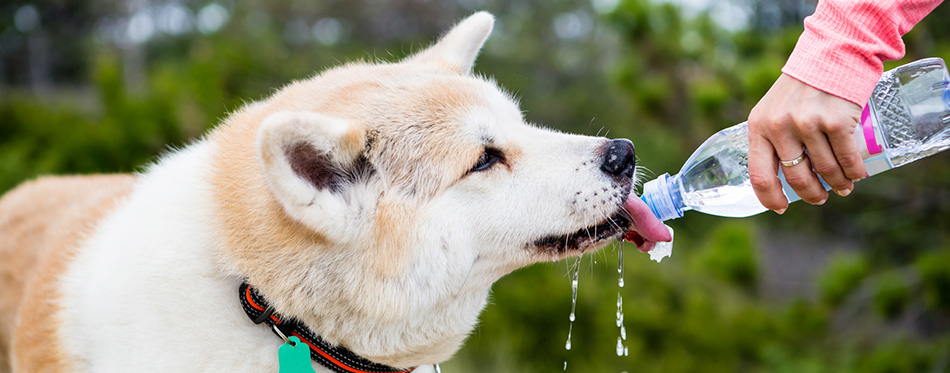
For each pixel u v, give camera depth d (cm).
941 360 541
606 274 720
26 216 324
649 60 625
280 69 1119
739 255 629
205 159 251
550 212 245
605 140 257
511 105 276
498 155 250
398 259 230
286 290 224
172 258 231
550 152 251
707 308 678
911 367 552
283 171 204
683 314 693
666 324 661
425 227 235
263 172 205
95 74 870
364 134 231
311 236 223
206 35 1683
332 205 218
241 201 229
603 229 253
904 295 545
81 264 256
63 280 256
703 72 610
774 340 642
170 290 228
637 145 1135
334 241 222
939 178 596
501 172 246
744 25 623
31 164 864
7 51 2452
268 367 229
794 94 206
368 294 227
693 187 261
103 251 251
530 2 1909
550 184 245
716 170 264
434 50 308
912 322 636
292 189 206
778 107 208
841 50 203
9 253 311
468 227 242
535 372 624
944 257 516
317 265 226
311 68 1346
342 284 227
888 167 234
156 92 807
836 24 206
